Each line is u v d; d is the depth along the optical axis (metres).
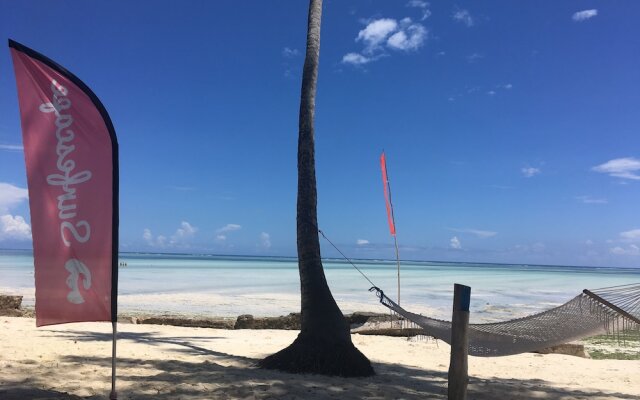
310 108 8.67
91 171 4.28
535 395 7.23
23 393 5.10
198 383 6.59
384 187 12.47
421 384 7.67
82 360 7.84
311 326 7.90
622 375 9.80
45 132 4.22
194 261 110.69
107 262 4.32
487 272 99.25
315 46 8.97
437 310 22.53
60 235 4.23
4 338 9.63
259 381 6.90
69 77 4.25
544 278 73.81
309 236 8.20
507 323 7.19
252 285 36.12
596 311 6.29
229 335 12.64
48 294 4.20
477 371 9.63
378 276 59.47
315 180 8.46
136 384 6.39
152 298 24.09
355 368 7.68
